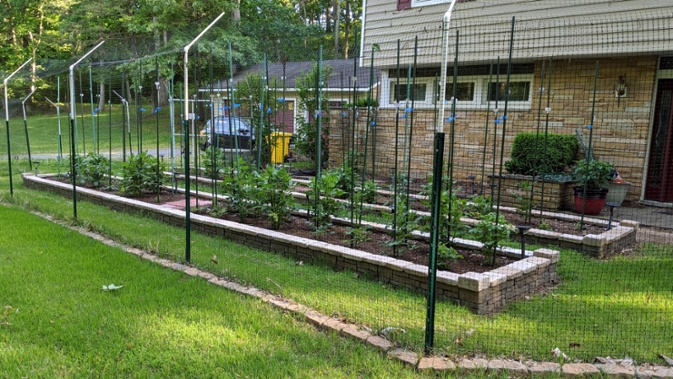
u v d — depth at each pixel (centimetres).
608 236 533
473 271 431
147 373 278
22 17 2902
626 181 810
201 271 452
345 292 404
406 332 326
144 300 377
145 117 1620
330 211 565
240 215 620
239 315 354
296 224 607
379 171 1081
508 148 943
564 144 808
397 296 399
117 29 2511
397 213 491
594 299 405
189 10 2152
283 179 575
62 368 284
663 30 730
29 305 367
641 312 376
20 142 1600
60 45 2856
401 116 1052
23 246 522
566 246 548
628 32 765
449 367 281
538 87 905
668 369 284
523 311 379
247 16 2352
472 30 934
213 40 1320
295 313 356
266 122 1068
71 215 679
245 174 654
